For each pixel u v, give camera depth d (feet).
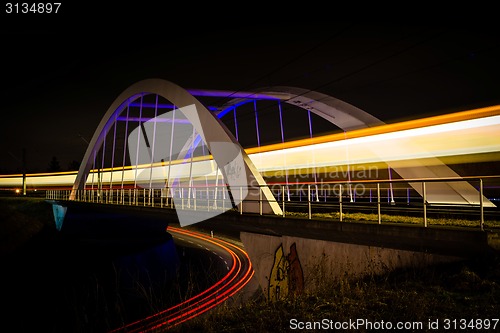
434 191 53.98
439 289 22.03
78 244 97.04
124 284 67.92
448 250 27.55
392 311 19.53
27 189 298.97
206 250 103.96
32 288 59.11
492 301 19.56
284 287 42.24
